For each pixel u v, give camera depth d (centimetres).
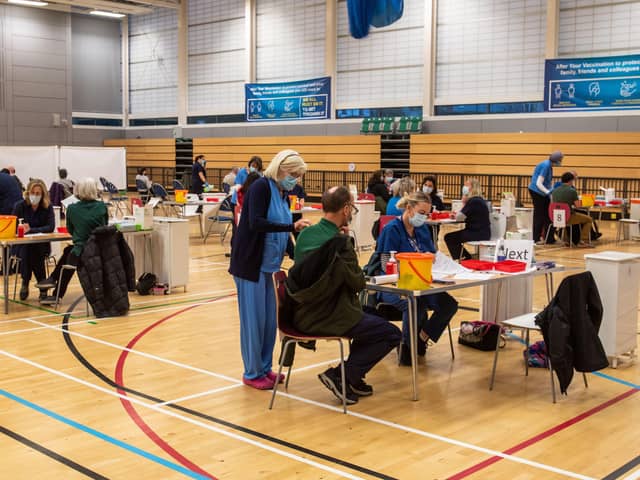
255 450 378
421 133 1994
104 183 1852
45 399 460
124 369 530
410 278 455
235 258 480
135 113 2809
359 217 1218
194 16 2531
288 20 2272
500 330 493
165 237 832
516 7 1811
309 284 436
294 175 473
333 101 2186
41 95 2631
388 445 386
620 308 539
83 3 2375
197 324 679
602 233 1480
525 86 1820
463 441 392
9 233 721
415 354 463
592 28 1700
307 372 526
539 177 1276
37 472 349
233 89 2448
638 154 1636
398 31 2033
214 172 2512
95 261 702
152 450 378
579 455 373
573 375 504
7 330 648
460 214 957
